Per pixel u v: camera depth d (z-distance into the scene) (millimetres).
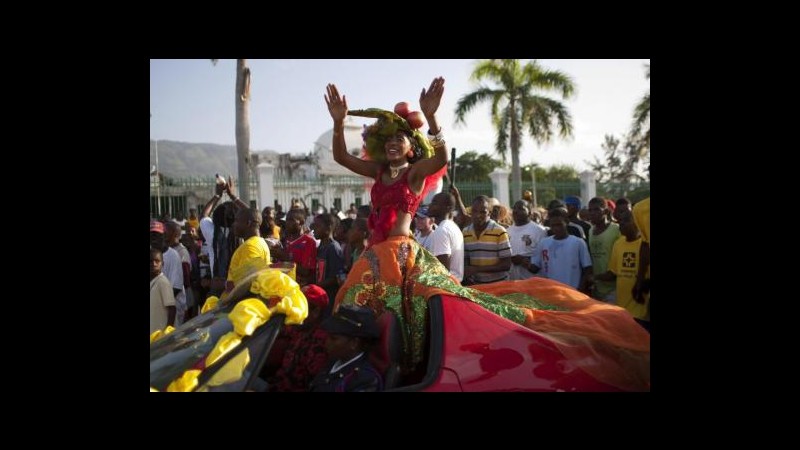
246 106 17891
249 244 4930
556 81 23219
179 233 7828
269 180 19188
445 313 3596
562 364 3391
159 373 2949
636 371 3520
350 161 4414
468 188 21797
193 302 8859
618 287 5945
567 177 41250
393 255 3979
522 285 4648
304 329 3768
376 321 3676
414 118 4191
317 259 6453
